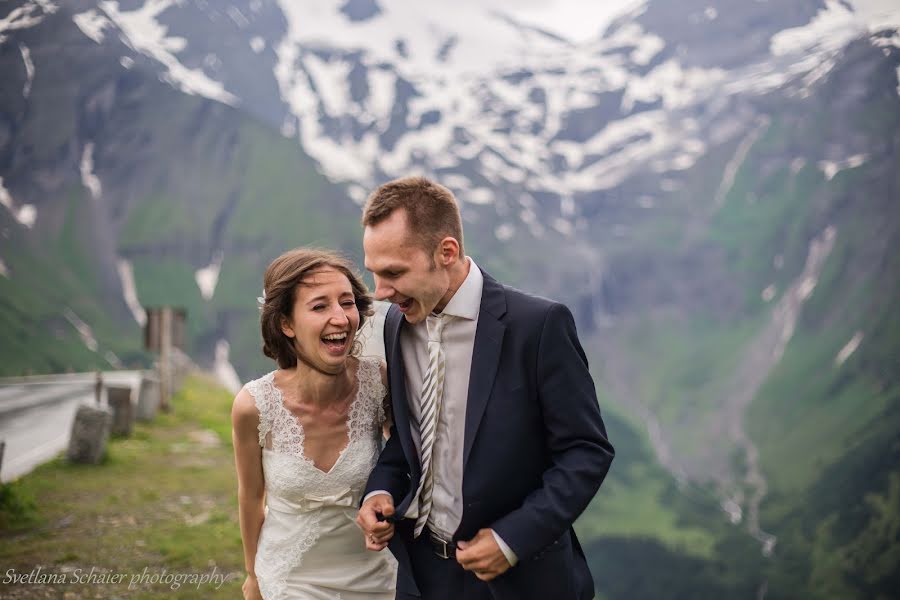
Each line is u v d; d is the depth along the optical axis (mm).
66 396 21016
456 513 2383
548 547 2365
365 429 2850
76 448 8852
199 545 5617
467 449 2314
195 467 8859
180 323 14570
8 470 8562
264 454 2816
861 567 53625
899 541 53531
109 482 7934
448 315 2359
